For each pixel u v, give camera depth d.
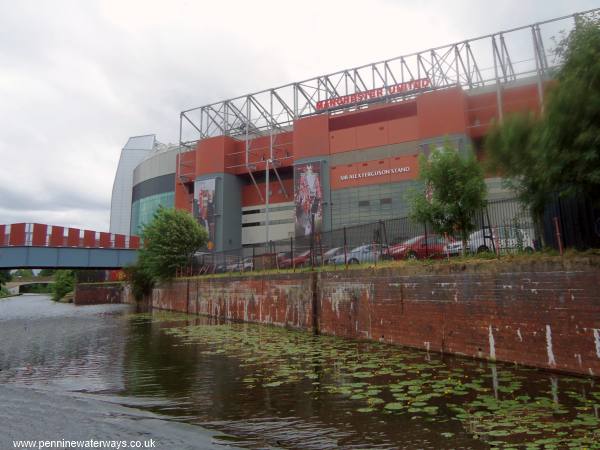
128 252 52.44
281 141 64.38
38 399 10.88
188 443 7.63
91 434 8.18
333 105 61.06
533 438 7.12
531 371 11.52
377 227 22.25
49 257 45.69
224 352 16.89
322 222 55.09
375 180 53.25
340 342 17.86
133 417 9.19
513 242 15.74
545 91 11.44
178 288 42.47
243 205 68.94
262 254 31.38
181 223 45.97
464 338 13.85
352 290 19.00
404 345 16.08
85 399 10.80
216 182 65.81
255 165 64.56
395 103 53.16
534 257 12.78
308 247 26.23
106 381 12.87
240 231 67.88
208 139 67.94
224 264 37.72
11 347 20.50
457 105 48.34
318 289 21.44
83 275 76.19
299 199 57.03
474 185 17.33
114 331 26.44
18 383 12.90
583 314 10.82
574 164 10.70
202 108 73.19
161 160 88.88
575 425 7.57
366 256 21.75
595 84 9.88
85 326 30.27
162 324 29.83
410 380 11.13
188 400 10.38
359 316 18.52
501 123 13.27
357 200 53.91
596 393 9.30
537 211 13.84
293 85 64.31
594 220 13.16
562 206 14.03
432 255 18.48
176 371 13.84
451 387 10.30
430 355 14.35
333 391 10.51
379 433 7.71
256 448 7.32
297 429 8.13
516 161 13.05
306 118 58.47
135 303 57.03
